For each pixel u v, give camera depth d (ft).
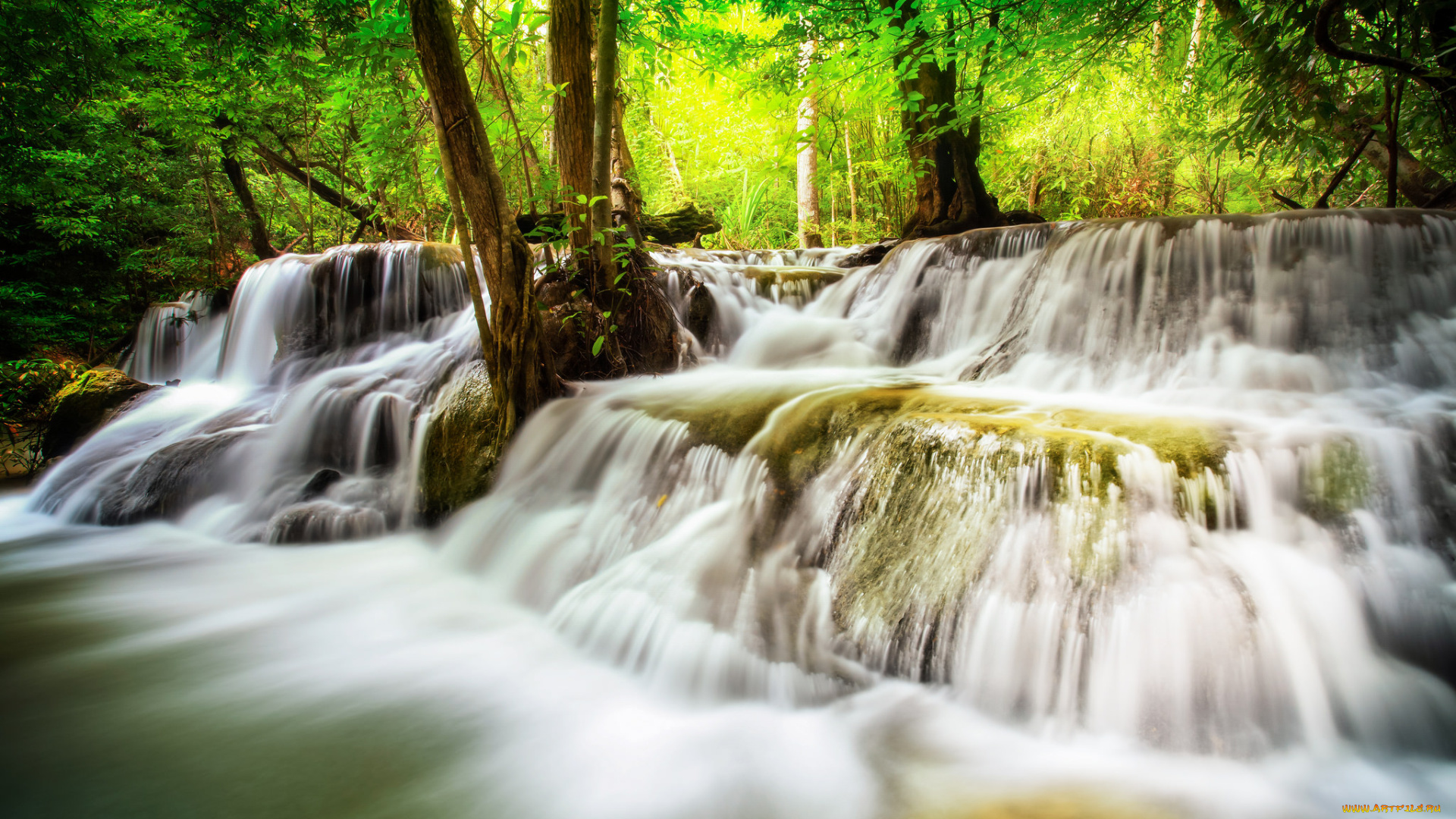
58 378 27.66
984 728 7.16
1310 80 15.76
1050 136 35.42
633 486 12.36
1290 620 6.59
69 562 13.47
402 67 20.95
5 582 12.42
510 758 7.30
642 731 7.75
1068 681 6.97
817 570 9.41
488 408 15.42
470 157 13.83
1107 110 34.12
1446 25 13.37
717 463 11.52
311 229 37.78
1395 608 6.67
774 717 7.80
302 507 15.01
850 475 9.89
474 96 15.10
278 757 7.32
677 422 12.68
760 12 27.58
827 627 8.61
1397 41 13.60
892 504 9.14
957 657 7.61
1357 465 7.63
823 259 29.30
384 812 6.49
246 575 12.71
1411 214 11.43
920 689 7.76
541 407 15.05
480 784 6.88
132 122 37.86
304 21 25.14
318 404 17.33
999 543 7.92
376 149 25.35
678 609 9.32
